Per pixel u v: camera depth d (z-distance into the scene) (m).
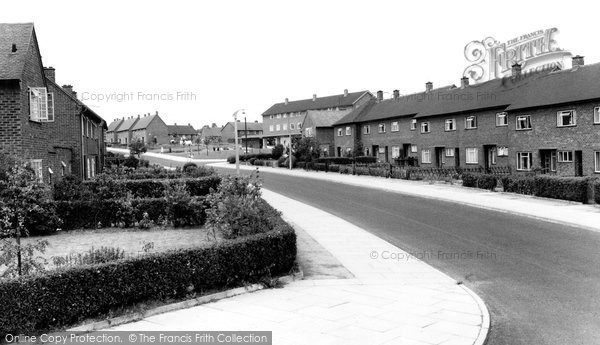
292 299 9.22
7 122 17.53
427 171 38.84
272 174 50.03
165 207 18.08
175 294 8.95
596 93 32.03
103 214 17.56
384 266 12.05
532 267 11.66
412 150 53.06
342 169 48.94
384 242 15.10
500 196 26.27
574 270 11.24
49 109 21.12
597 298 9.15
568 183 23.38
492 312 8.53
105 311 8.15
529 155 37.62
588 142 32.78
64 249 13.90
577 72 36.56
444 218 19.67
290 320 7.98
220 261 9.62
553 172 35.78
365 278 10.92
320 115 72.56
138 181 21.50
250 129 121.69
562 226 17.22
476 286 10.25
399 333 7.37
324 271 11.58
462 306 8.77
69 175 21.14
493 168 38.91
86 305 7.84
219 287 9.70
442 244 14.70
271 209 14.34
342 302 9.02
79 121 28.06
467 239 15.33
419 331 7.46
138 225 17.58
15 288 7.20
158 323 7.86
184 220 18.00
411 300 9.16
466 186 31.94
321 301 9.09
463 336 7.25
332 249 14.10
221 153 86.38
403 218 19.95
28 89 18.77
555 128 35.19
